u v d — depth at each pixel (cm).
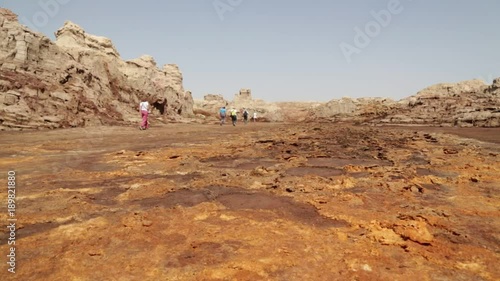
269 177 624
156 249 310
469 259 291
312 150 1005
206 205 445
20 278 256
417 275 264
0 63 1750
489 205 441
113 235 342
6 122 1505
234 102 6119
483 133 1612
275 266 278
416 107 2991
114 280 256
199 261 287
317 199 475
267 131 1858
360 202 459
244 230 359
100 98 2334
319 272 269
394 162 789
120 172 654
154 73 3662
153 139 1334
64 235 341
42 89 1791
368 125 2716
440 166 723
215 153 924
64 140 1209
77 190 515
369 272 269
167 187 540
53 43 2109
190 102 4359
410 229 350
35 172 644
